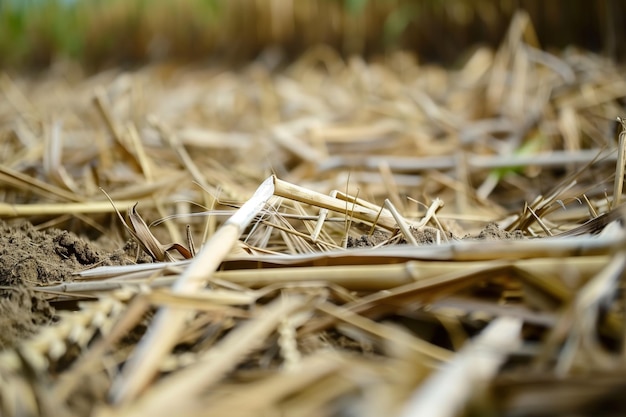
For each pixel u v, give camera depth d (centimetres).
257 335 22
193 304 23
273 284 25
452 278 23
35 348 22
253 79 106
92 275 28
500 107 69
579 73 74
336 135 64
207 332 24
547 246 24
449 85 87
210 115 82
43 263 29
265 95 82
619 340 22
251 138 66
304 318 24
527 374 20
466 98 77
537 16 106
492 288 25
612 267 22
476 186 53
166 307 22
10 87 103
